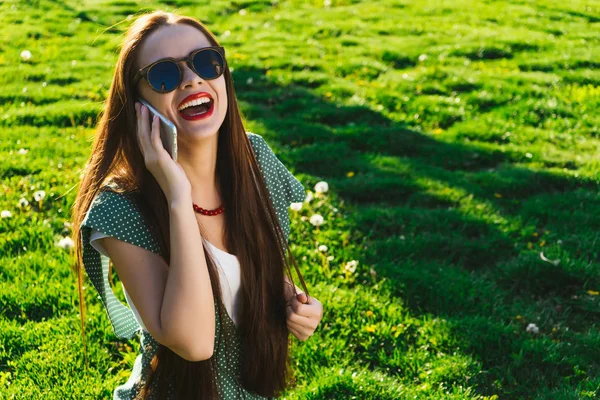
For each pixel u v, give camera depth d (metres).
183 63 2.05
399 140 7.70
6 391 3.53
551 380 3.91
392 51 11.32
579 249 5.33
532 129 8.12
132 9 14.47
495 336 4.18
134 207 2.04
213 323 1.99
